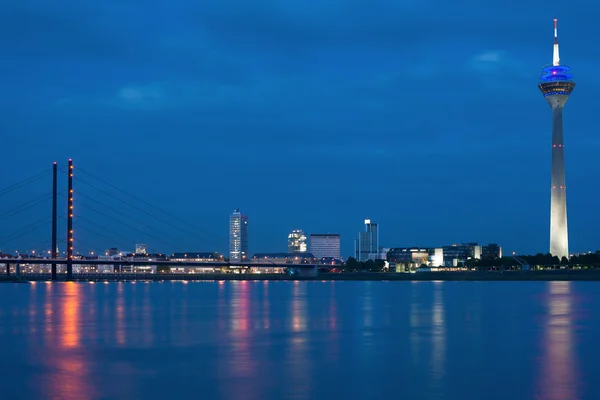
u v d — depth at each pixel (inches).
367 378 2025.1
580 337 3024.1
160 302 6269.7
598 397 1755.7
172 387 1914.4
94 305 5743.1
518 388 1862.7
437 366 2226.9
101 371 2169.0
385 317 4205.2
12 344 2859.3
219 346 2755.9
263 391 1851.6
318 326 3607.3
